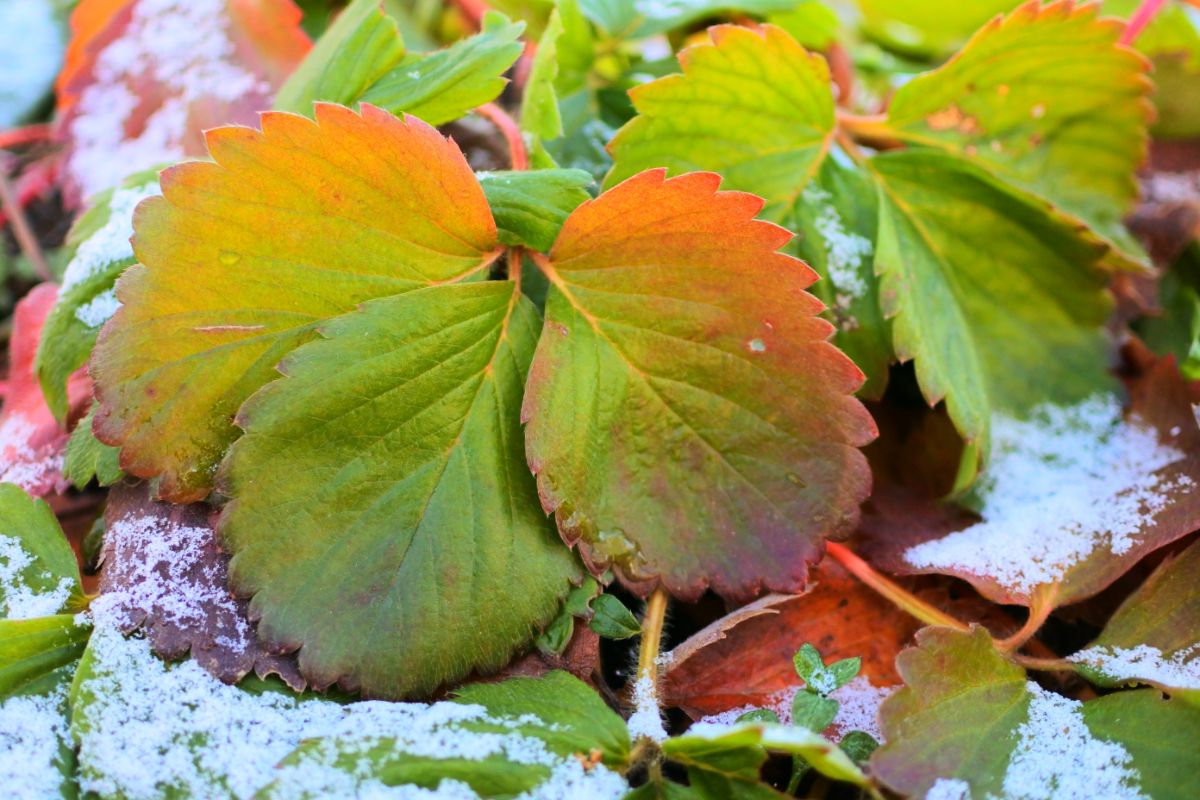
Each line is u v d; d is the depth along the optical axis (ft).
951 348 2.13
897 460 2.15
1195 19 2.37
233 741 1.97
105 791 1.95
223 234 1.99
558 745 1.97
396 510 2.00
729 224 2.00
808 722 1.99
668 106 2.12
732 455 2.02
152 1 2.25
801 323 2.01
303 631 1.98
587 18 2.21
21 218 2.36
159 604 1.99
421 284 2.02
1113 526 2.08
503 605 2.00
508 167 2.20
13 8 2.44
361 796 1.94
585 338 2.02
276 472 1.99
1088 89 2.15
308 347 1.99
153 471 2.00
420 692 1.99
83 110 2.24
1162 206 2.29
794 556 2.02
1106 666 2.03
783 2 2.24
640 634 2.04
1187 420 2.12
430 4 2.35
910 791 1.95
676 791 1.97
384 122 1.98
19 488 2.05
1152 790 1.98
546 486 2.00
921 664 1.99
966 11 2.43
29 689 1.99
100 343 1.99
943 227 2.17
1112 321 2.19
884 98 2.41
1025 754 1.98
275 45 2.23
